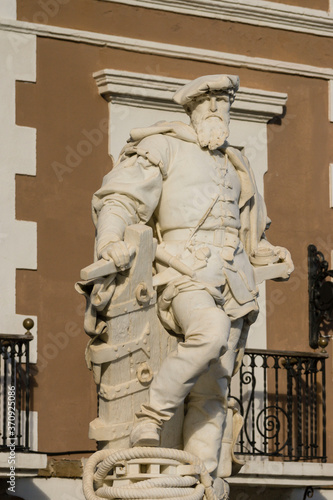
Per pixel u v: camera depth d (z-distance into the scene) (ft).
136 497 36.45
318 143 64.59
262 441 61.62
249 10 63.10
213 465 38.83
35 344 57.67
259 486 60.80
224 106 39.91
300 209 63.87
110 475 37.83
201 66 62.13
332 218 64.49
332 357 63.62
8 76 58.90
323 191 64.44
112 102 59.98
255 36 63.67
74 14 60.18
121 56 60.70
